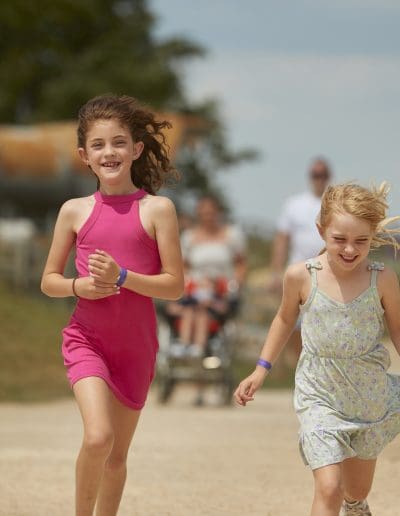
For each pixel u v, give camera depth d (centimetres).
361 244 1159
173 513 1443
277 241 2614
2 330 4256
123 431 1213
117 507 1233
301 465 1856
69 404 3316
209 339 3178
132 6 12038
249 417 2756
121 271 1165
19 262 5391
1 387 3612
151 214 1210
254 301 5584
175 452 2008
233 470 1794
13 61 11331
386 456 1914
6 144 7031
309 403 1181
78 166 7100
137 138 1245
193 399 3562
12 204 7162
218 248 3161
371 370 1182
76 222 1226
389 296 1195
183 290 1215
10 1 11056
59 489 1606
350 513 1234
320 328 1185
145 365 1213
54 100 11106
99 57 11381
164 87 11450
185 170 12581
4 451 2005
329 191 1181
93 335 1199
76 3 11188
